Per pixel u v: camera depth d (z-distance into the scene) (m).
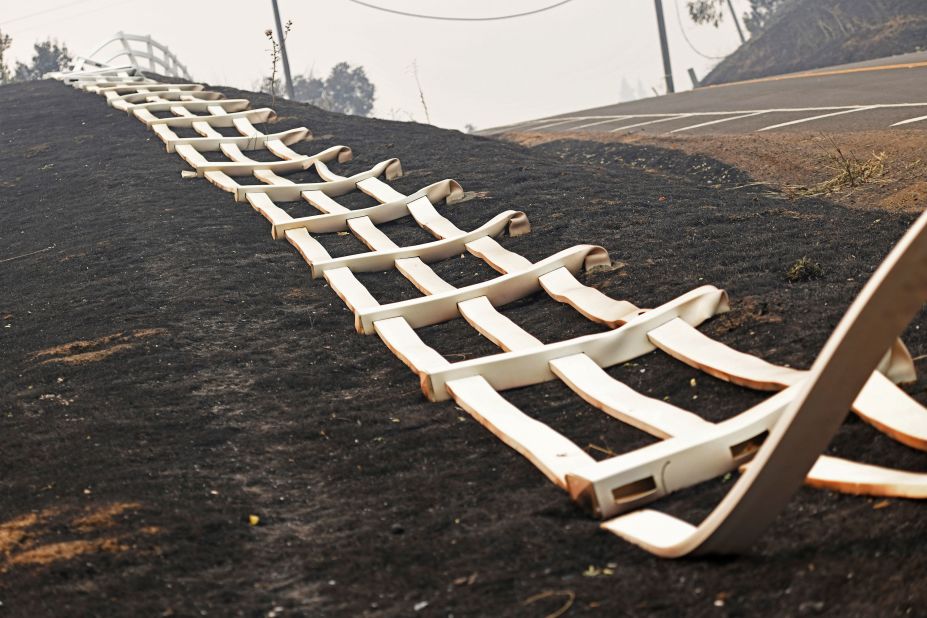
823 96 18.72
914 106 14.73
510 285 7.12
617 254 7.61
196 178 11.71
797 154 12.64
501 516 4.19
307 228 9.30
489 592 3.59
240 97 17.42
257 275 8.08
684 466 4.25
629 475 4.13
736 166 12.77
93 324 7.08
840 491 3.95
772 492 3.44
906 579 3.26
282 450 4.99
